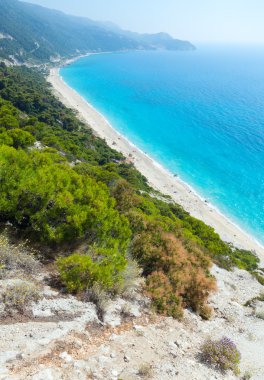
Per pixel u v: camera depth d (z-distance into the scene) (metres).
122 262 12.84
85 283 11.35
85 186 18.38
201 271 16.89
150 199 48.28
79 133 94.62
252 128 117.50
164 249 17.02
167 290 14.05
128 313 11.48
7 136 35.00
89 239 14.63
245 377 10.59
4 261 10.73
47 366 7.52
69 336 8.87
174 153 93.88
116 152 86.88
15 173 15.11
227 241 52.94
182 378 9.14
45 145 53.84
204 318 14.59
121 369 8.52
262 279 27.23
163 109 146.88
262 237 57.56
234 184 75.44
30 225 13.81
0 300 8.98
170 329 11.83
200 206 64.69
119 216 16.56
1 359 7.17
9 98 102.88
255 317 16.70
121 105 152.38
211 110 146.38
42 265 12.15
